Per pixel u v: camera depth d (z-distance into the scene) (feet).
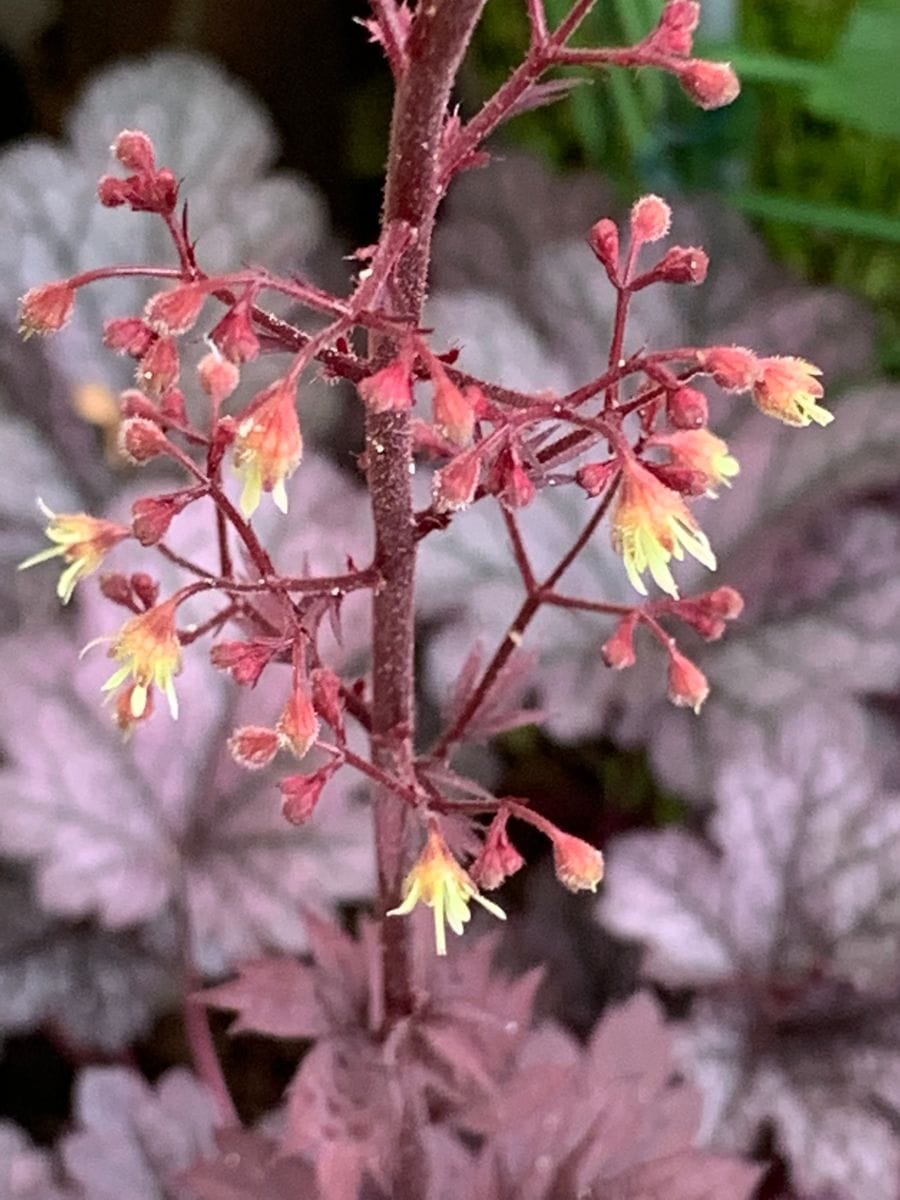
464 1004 0.41
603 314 0.77
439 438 0.36
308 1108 0.39
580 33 0.79
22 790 0.61
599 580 0.72
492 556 0.71
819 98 0.75
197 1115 0.62
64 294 0.29
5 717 0.61
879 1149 0.60
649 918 0.64
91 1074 0.62
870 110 0.74
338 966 0.42
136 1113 0.61
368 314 0.28
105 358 0.79
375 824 0.39
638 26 0.73
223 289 0.29
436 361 0.27
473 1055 0.40
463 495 0.28
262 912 0.59
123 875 0.60
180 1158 0.60
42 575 0.76
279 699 0.62
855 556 0.72
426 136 0.29
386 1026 0.41
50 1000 0.67
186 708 0.62
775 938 0.65
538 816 0.33
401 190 0.30
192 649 0.63
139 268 0.29
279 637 0.32
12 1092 0.76
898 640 0.69
